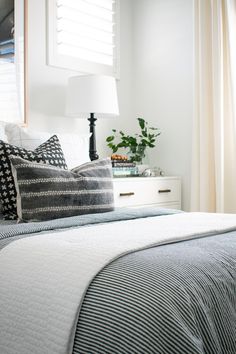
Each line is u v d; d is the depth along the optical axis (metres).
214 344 0.94
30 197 1.82
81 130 3.38
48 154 2.08
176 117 3.58
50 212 1.81
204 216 1.85
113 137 3.50
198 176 3.27
